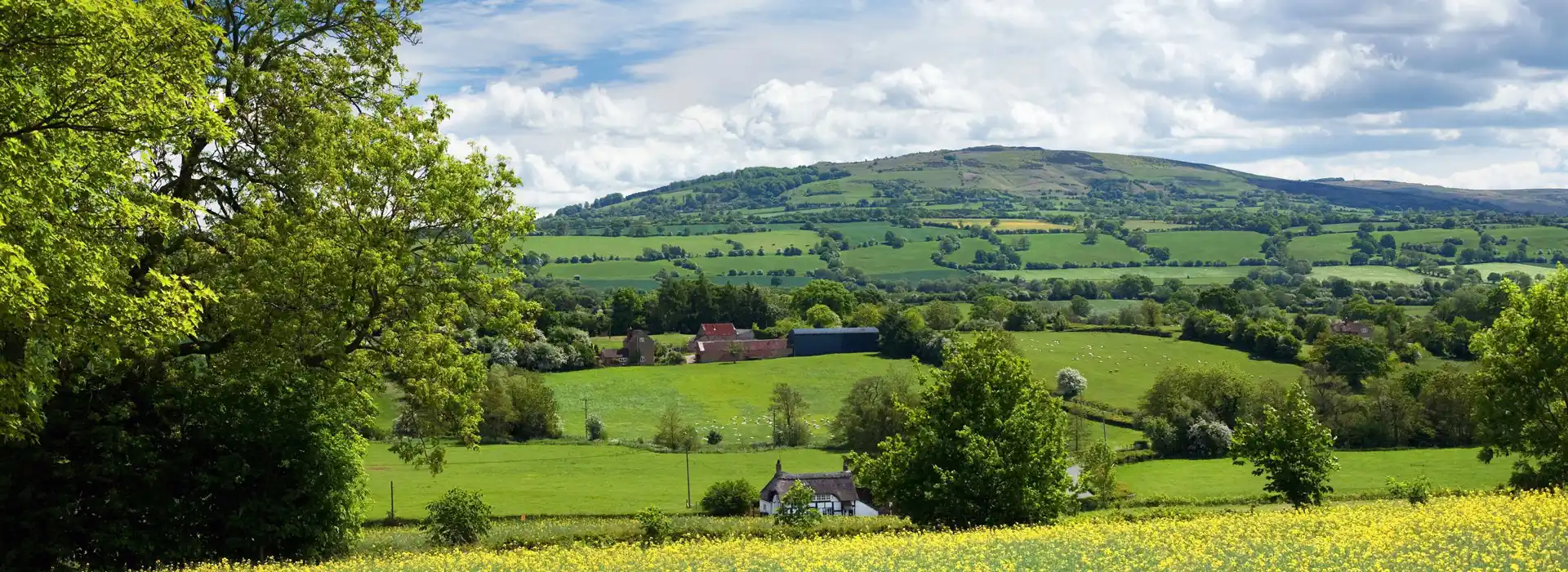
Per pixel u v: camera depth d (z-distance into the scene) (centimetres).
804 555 2661
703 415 13475
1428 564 1956
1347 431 10462
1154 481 9031
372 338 3184
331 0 3152
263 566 2755
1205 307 18762
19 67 2042
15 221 2028
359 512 3481
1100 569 2169
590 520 7081
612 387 14525
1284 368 14575
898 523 5222
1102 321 19412
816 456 10900
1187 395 11431
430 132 3309
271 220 2942
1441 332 15250
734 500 7762
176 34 2328
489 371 11906
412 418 3322
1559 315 4491
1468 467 8988
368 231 3011
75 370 2878
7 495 2733
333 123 3039
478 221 3269
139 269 2898
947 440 4078
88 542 2839
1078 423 10662
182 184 2988
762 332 18462
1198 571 2055
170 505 2942
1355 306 19125
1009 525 3916
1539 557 1955
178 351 2983
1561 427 4472
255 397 3066
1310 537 2528
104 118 2172
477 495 5375
